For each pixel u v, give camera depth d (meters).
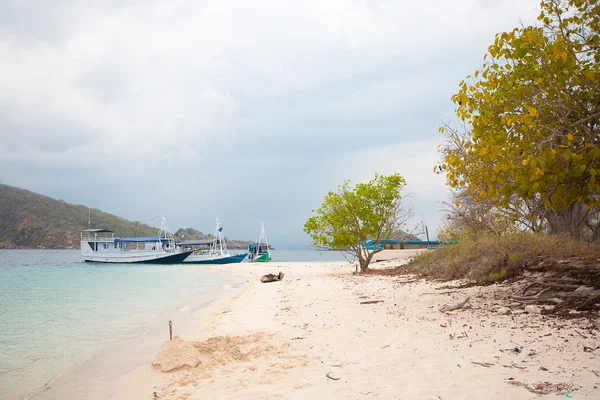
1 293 25.89
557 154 8.52
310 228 28.73
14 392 7.60
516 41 9.94
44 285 31.78
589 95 9.04
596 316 8.02
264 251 83.50
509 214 15.73
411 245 45.69
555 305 9.25
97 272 50.59
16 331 13.45
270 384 6.30
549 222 17.95
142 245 81.75
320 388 5.87
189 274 45.44
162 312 16.88
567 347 6.45
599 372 5.28
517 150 8.96
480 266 15.70
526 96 9.40
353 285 19.39
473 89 9.90
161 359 8.15
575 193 9.29
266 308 14.62
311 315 12.13
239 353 8.31
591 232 17.77
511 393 4.88
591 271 10.75
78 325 14.36
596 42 9.61
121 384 7.57
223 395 6.02
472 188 10.59
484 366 6.03
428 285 16.62
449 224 28.56
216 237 81.94
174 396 6.30
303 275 29.98
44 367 9.17
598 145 8.62
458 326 8.74
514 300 10.62
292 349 8.32
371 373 6.31
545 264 13.36
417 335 8.38
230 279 36.50
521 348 6.68
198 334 11.01
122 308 18.45
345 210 27.62
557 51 8.66
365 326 9.81
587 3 9.63
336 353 7.71
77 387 7.65
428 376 5.86
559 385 4.97
